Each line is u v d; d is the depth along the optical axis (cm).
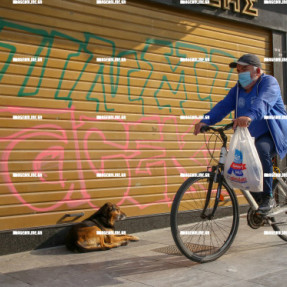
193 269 371
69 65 500
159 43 580
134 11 557
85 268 388
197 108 618
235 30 670
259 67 404
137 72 558
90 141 512
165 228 571
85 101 511
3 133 452
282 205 442
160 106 579
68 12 500
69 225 490
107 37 532
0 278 363
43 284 343
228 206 595
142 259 414
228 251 432
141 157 556
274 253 420
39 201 472
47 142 480
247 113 372
